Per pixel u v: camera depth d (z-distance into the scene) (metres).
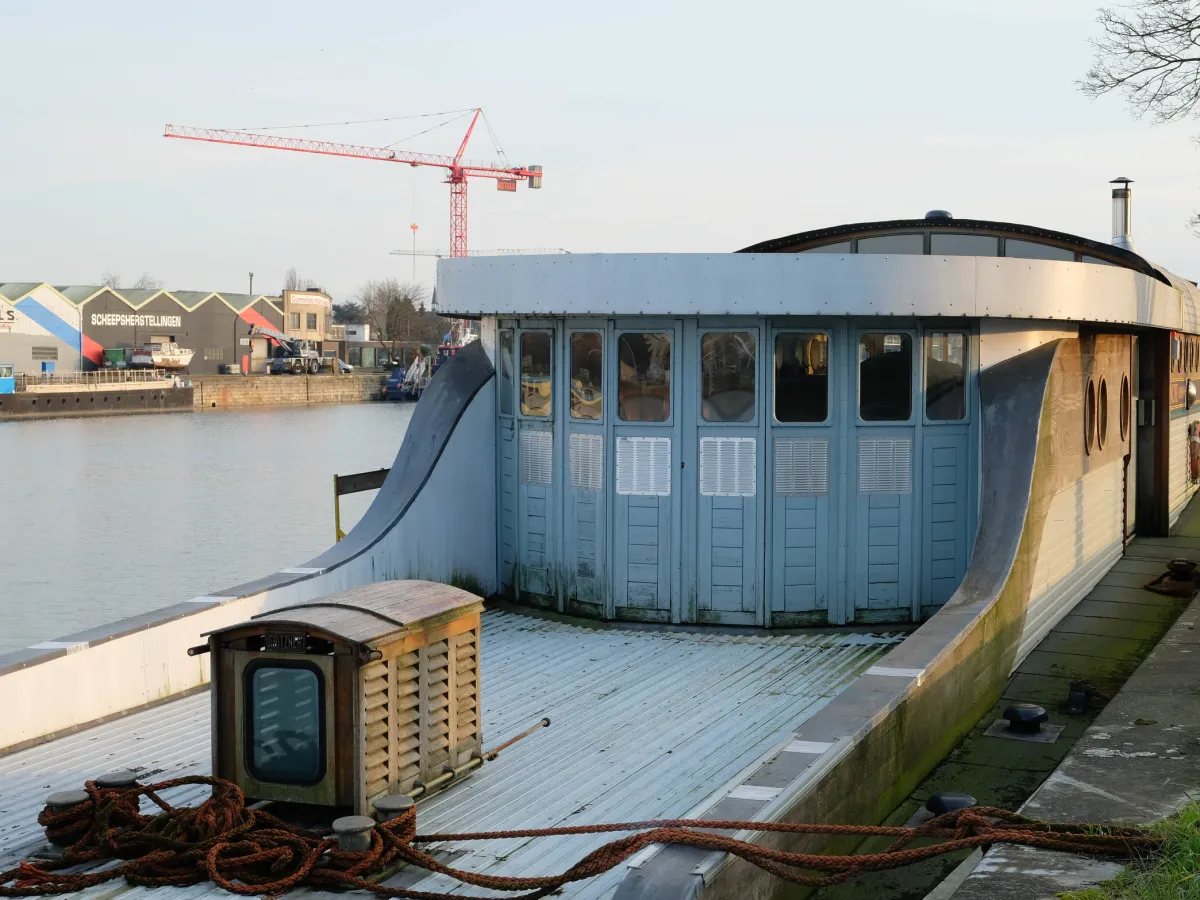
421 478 12.77
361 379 114.94
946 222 14.95
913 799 8.23
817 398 11.98
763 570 11.97
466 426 13.24
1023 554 11.45
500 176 164.25
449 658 7.70
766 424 11.88
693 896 5.13
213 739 7.03
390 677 7.04
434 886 6.32
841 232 15.26
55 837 6.71
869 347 12.02
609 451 12.23
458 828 7.12
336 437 74.19
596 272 11.77
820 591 12.09
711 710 9.52
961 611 10.13
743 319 11.84
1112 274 13.38
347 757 6.81
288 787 6.89
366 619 7.11
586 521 12.48
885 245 15.27
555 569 12.79
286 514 43.06
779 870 5.48
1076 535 13.99
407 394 115.31
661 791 7.74
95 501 45.78
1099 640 12.53
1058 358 12.73
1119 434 16.72
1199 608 13.10
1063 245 14.88
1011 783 8.57
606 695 9.95
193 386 98.38
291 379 108.31
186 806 7.45
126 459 60.41
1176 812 6.84
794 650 11.34
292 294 124.81
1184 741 8.49
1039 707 9.85
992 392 12.20
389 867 6.40
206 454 63.00
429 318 162.12
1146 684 10.13
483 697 9.91
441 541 12.97
